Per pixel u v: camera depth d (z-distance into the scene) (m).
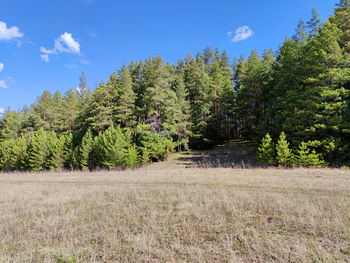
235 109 30.84
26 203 8.43
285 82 20.38
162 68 30.30
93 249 4.13
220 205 6.62
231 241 4.04
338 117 15.20
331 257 3.39
